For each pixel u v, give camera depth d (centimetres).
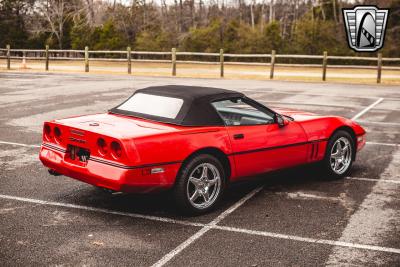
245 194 623
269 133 600
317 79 2325
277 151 609
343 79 2352
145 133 507
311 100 1519
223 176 559
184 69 3077
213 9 6275
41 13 5597
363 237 488
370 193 631
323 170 679
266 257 439
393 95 1709
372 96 1669
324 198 609
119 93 1611
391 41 4447
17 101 1412
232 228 507
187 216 540
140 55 4425
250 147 579
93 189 631
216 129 554
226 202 591
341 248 461
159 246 458
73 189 629
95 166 509
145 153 496
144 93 603
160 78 2234
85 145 521
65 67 3119
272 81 2175
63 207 561
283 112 692
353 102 1500
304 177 704
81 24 5297
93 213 544
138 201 586
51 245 455
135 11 5628
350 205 584
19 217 526
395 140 970
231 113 579
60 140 554
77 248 450
